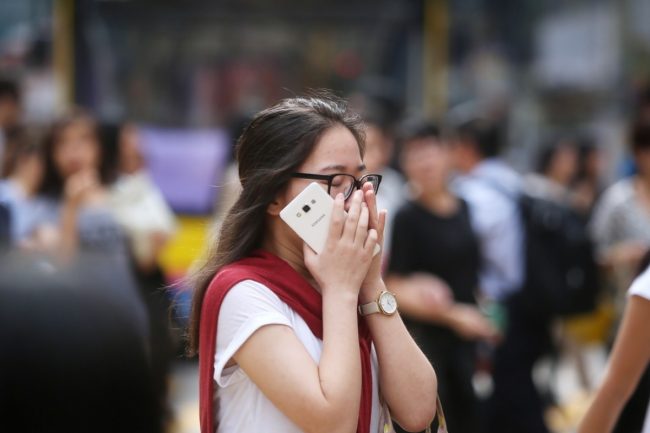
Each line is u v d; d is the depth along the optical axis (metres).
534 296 16.09
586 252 16.36
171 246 25.16
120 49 25.59
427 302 13.35
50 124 15.17
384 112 23.92
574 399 22.97
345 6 25.92
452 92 26.39
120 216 15.13
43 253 4.71
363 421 6.26
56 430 4.27
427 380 6.48
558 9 28.50
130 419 4.41
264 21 25.81
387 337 6.44
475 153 17.81
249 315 6.13
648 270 8.09
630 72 29.92
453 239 13.76
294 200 6.29
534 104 28.03
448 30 26.39
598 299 16.81
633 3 29.70
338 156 6.45
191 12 25.64
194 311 6.64
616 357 8.23
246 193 6.55
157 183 25.39
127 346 4.43
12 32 25.38
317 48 25.91
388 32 26.09
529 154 27.97
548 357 21.28
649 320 8.01
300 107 6.60
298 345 6.09
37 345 4.27
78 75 25.38
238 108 25.77
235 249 6.53
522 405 16.23
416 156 13.84
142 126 25.56
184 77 25.73
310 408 5.88
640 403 9.29
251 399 6.21
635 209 17.42
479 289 14.25
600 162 28.41
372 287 6.48
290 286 6.33
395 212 13.84
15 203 13.73
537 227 16.16
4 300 4.30
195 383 22.89
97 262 4.76
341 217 6.27
